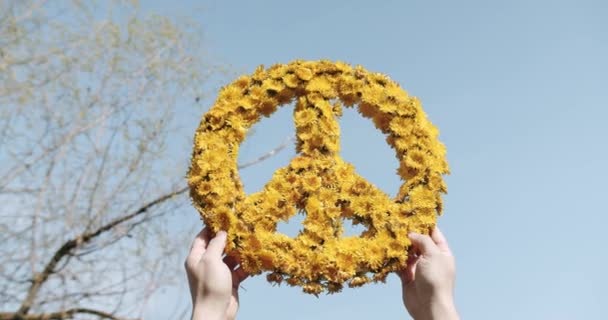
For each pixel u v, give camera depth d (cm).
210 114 175
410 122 175
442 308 160
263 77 178
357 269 168
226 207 167
